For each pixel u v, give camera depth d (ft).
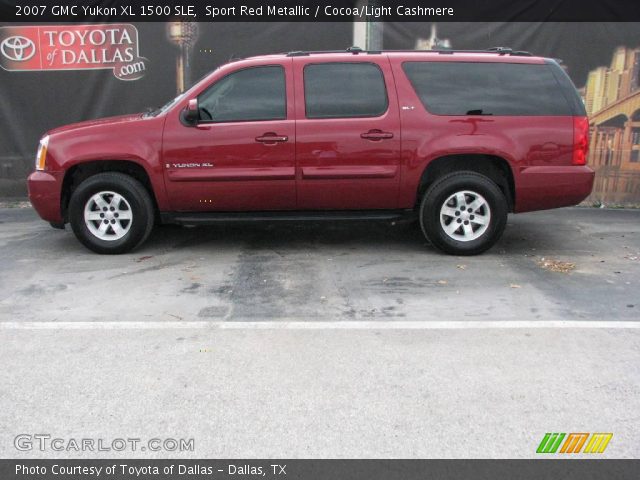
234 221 20.03
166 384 11.41
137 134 19.36
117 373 11.85
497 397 10.94
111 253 20.29
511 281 17.53
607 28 27.96
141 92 29.50
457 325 14.23
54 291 16.69
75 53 29.07
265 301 15.88
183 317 14.76
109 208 20.03
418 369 11.99
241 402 10.77
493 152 19.15
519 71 19.65
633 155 28.73
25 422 10.19
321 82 19.47
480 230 19.88
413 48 28.71
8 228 24.53
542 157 19.34
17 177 29.78
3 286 17.10
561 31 28.14
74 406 10.66
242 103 19.47
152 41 29.07
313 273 18.33
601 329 13.98
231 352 12.76
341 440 9.65
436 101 19.39
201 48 29.14
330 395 10.99
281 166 19.38
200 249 21.15
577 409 10.54
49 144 19.69
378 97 19.39
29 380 11.58
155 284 17.29
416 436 9.75
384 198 19.79
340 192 19.62
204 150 19.31
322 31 28.81
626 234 23.34
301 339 13.42
